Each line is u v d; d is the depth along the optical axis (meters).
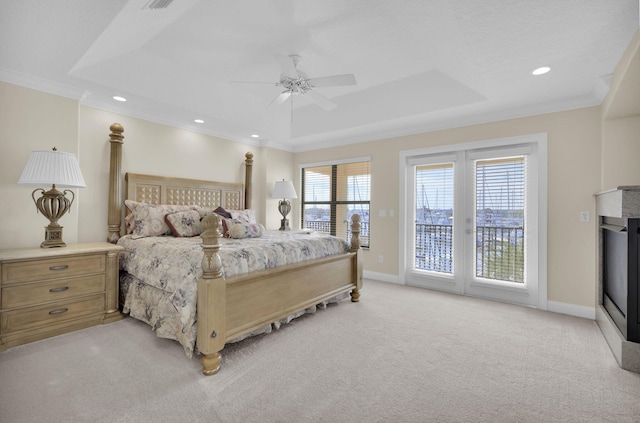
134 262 2.90
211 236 2.03
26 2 1.77
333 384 1.88
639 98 2.52
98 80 2.96
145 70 3.10
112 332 2.62
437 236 4.21
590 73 2.62
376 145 4.79
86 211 3.32
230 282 2.12
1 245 2.66
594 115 3.10
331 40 2.68
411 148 4.41
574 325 2.89
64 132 3.02
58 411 1.59
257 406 1.66
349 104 4.16
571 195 3.22
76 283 2.65
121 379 1.90
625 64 2.16
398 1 1.94
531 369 2.08
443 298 3.75
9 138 2.70
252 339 2.50
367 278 4.85
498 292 3.69
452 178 4.09
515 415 1.60
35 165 2.50
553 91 3.02
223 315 2.05
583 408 1.66
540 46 2.19
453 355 2.26
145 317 2.65
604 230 2.91
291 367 2.07
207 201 4.45
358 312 3.20
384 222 4.69
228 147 4.85
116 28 2.14
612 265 2.62
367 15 2.33
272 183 5.47
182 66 3.21
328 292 3.21
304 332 2.66
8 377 1.90
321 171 5.54
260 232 3.57
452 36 2.10
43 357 2.17
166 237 3.35
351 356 2.23
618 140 2.92
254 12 2.31
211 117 4.06
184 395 1.75
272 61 3.09
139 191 3.70
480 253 3.84
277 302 2.57
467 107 3.50
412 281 4.42
